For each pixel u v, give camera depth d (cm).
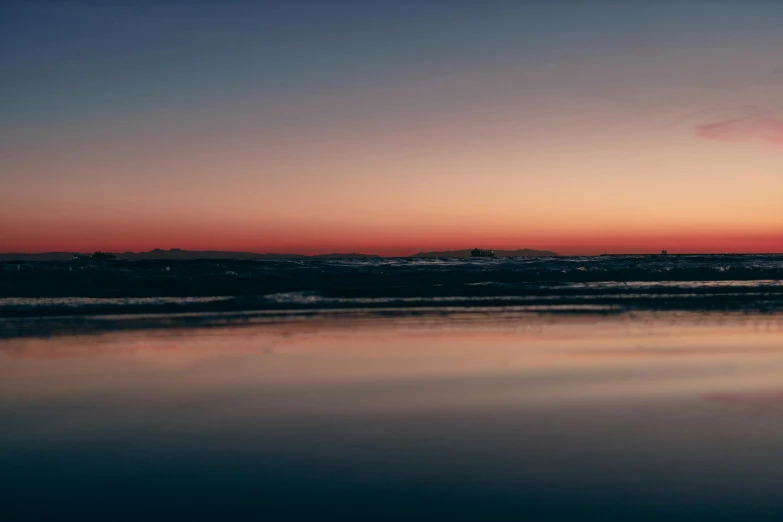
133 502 399
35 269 2286
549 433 550
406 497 408
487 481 436
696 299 1942
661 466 466
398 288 2211
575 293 2114
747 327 1299
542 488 423
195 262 3155
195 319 1400
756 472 456
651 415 612
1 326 1260
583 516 381
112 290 2016
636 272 2891
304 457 486
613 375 807
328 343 1071
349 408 638
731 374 818
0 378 778
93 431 555
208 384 750
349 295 1977
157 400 670
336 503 398
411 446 512
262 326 1290
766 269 3008
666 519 378
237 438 534
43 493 411
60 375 799
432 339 1121
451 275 2645
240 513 383
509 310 1620
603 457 487
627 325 1323
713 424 581
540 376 801
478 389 726
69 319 1385
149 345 1042
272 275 2438
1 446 509
